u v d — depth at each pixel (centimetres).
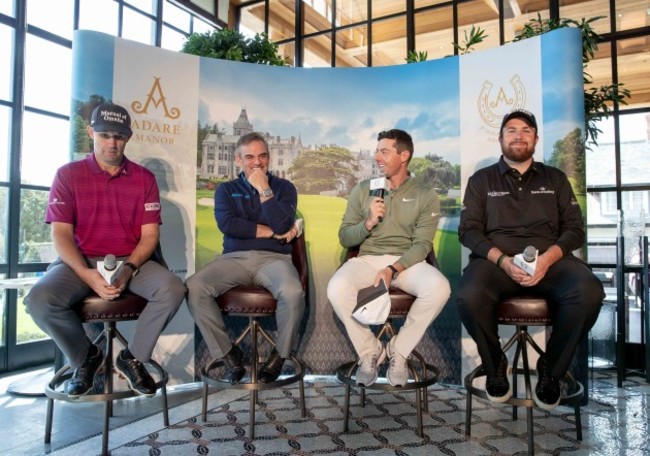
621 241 278
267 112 297
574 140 240
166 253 268
